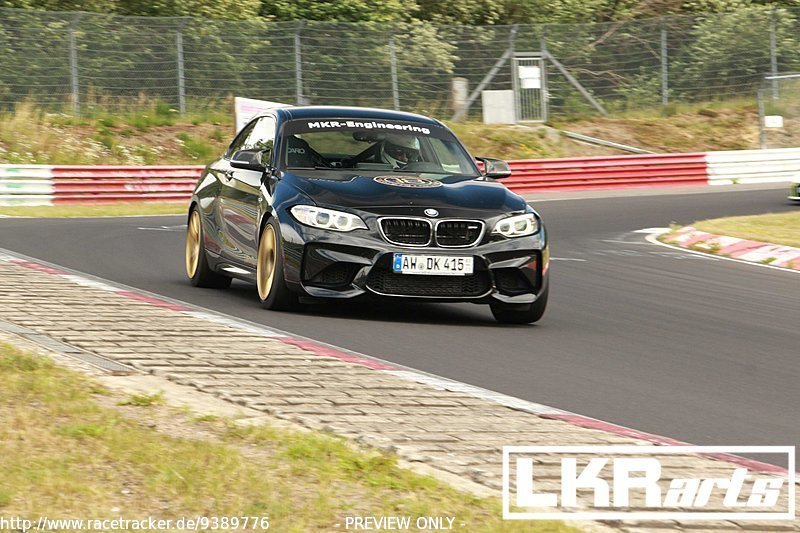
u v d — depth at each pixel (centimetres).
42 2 8038
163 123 7594
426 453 1328
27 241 3688
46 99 7331
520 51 8462
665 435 1547
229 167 2728
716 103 9062
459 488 1202
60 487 1095
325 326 2216
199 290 2736
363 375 1742
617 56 8831
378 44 8025
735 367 2073
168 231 4369
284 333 2089
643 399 1761
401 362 1923
